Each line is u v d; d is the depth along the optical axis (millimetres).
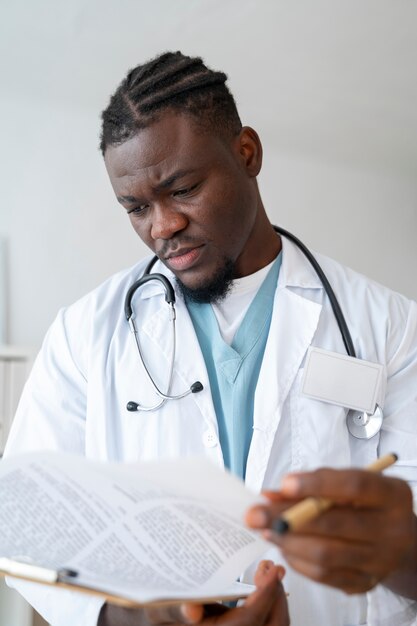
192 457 642
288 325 1226
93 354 1223
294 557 645
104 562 762
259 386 1175
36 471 741
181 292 1255
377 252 4027
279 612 820
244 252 1246
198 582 772
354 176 4023
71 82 3137
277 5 2520
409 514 657
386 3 2506
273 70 2998
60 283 3223
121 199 1108
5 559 781
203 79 1116
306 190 3887
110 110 1114
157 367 1209
